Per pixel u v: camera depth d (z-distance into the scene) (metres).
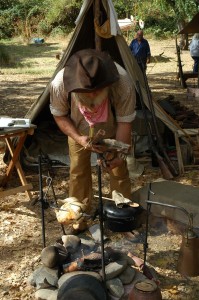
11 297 3.51
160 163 5.88
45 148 6.54
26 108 10.77
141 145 6.52
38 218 4.80
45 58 20.91
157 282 3.55
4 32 30.64
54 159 6.38
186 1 21.80
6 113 10.23
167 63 18.67
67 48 6.11
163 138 6.57
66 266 3.47
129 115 3.72
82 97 3.47
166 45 24.94
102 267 3.25
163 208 4.48
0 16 31.22
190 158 6.28
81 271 3.37
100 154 3.31
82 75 3.23
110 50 6.36
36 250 4.21
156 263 3.95
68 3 30.53
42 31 30.70
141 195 4.64
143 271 3.56
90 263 3.38
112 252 3.49
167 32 27.84
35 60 20.28
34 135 6.75
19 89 13.46
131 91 3.63
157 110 6.46
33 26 31.05
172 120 6.56
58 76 3.69
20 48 25.45
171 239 4.34
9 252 4.18
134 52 12.88
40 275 3.47
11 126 4.89
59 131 6.97
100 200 3.22
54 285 3.41
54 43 27.98
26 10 32.03
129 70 6.22
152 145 6.06
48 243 4.32
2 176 5.84
